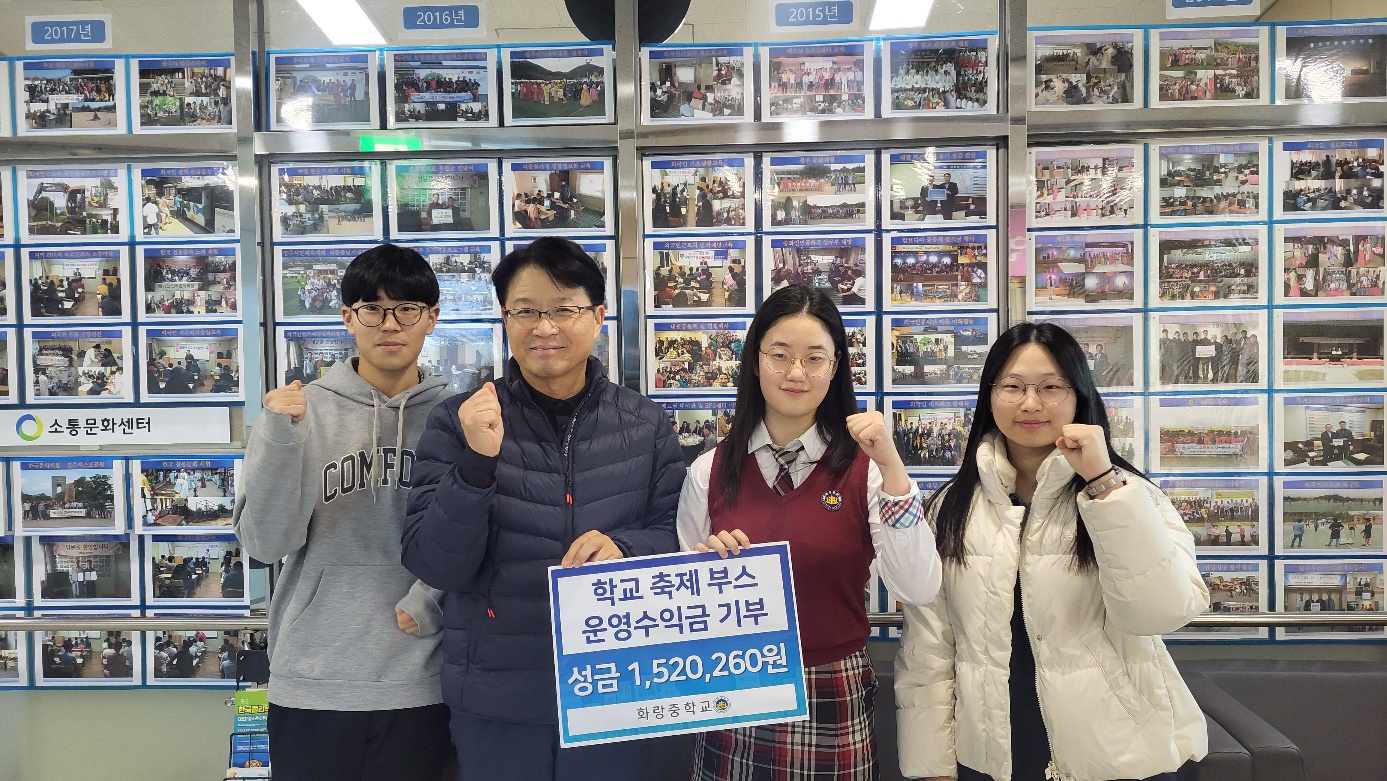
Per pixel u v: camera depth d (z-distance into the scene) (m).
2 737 2.32
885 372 2.25
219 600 2.29
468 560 1.40
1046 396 1.50
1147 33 2.20
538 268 1.49
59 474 2.29
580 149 2.24
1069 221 2.23
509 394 1.55
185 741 2.31
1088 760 1.39
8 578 2.31
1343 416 2.22
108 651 2.31
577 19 2.23
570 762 1.51
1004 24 2.20
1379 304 2.21
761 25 2.23
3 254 2.27
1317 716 2.17
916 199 2.23
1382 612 2.21
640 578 1.46
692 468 1.67
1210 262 2.23
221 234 2.26
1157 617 1.32
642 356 2.24
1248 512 2.24
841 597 1.52
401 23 2.24
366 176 2.25
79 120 2.26
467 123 2.25
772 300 1.54
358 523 1.67
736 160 2.24
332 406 1.70
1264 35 2.20
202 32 2.25
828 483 1.53
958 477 1.62
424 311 1.74
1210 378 2.23
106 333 2.27
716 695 1.45
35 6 2.25
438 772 1.69
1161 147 2.22
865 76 2.22
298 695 1.63
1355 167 2.21
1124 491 1.34
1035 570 1.46
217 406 2.26
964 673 1.50
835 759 1.47
